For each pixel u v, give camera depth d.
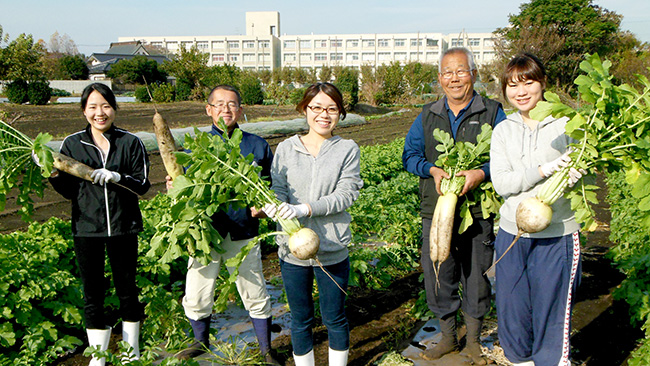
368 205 7.59
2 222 7.75
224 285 3.24
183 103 36.59
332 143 3.22
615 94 2.64
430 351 3.78
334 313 3.21
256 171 3.14
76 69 59.78
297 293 3.19
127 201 3.43
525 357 3.18
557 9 39.62
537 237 2.97
